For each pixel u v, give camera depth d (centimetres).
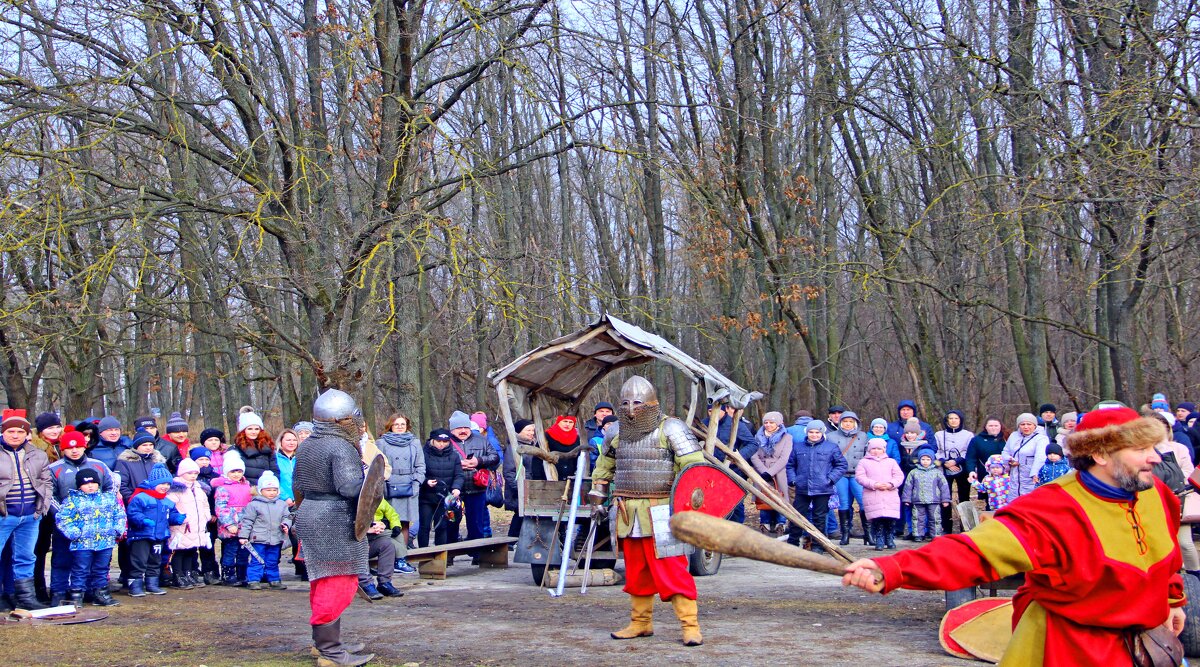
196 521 1041
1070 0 1567
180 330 1878
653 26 2131
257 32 1650
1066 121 1527
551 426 1170
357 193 1741
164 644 746
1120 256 1552
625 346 1033
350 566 661
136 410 2859
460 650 715
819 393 2525
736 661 663
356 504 654
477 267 1470
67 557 912
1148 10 1445
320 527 654
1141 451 337
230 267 1841
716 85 2197
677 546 714
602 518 859
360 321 1504
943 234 2050
